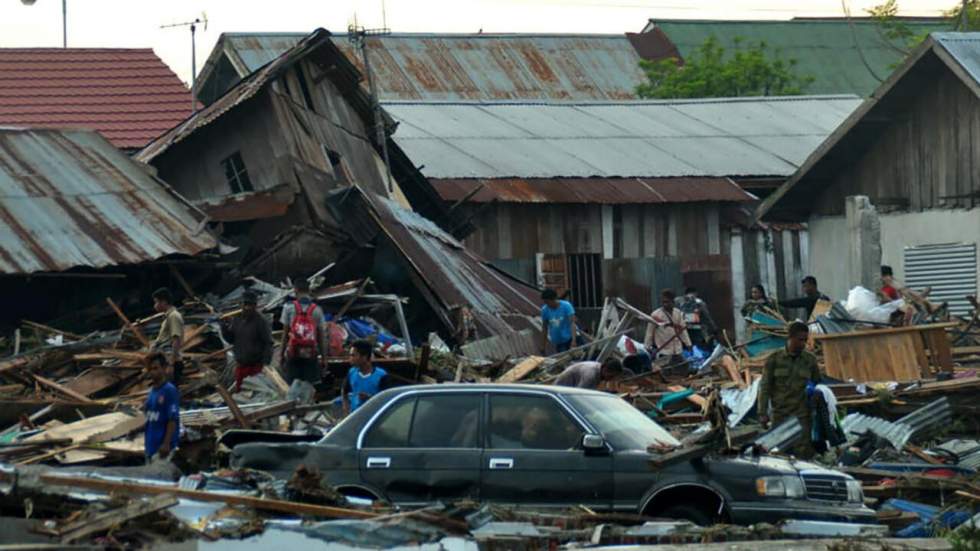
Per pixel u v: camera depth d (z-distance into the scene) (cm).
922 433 3155
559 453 2159
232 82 9306
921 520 2298
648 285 6569
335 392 3512
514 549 1712
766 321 4272
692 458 2123
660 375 3653
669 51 11162
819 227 5581
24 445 2827
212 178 5141
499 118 7256
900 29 10150
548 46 10756
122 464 2789
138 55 7175
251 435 2461
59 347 3641
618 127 7269
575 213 6488
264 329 3344
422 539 1590
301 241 4759
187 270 4428
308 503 1845
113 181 4516
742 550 1773
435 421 2217
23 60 7069
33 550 1398
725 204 6712
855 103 7994
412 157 6500
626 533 1855
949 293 5003
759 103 7869
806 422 2759
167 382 2492
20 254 4081
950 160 5009
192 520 1620
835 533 2017
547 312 3969
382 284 4803
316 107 5362
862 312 4059
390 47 10312
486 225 6381
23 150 4562
